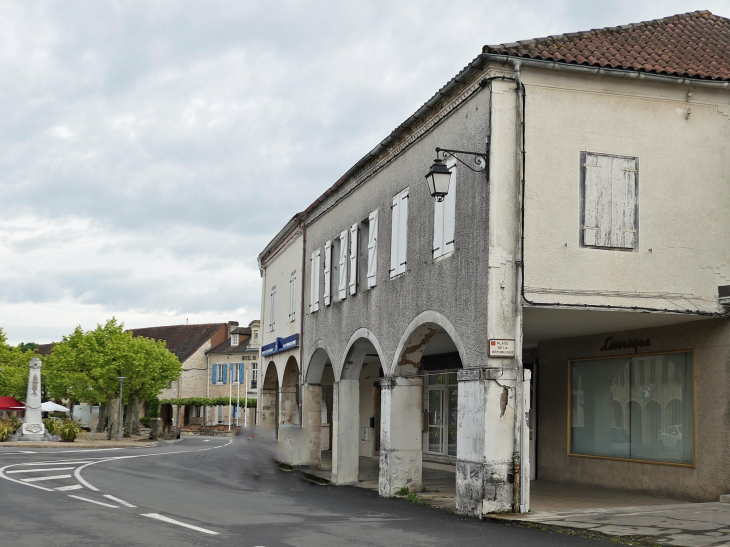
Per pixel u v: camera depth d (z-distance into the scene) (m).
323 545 9.30
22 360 67.06
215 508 13.55
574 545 9.30
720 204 13.42
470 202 13.30
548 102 12.84
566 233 12.70
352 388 20.12
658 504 13.27
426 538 9.96
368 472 22.58
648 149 13.18
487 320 12.48
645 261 12.98
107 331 54.09
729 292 13.20
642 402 15.23
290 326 27.05
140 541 9.61
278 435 27.66
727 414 13.09
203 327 83.50
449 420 22.80
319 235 23.53
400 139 16.70
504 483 12.29
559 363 17.73
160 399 74.06
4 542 9.59
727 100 13.58
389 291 17.05
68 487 17.48
